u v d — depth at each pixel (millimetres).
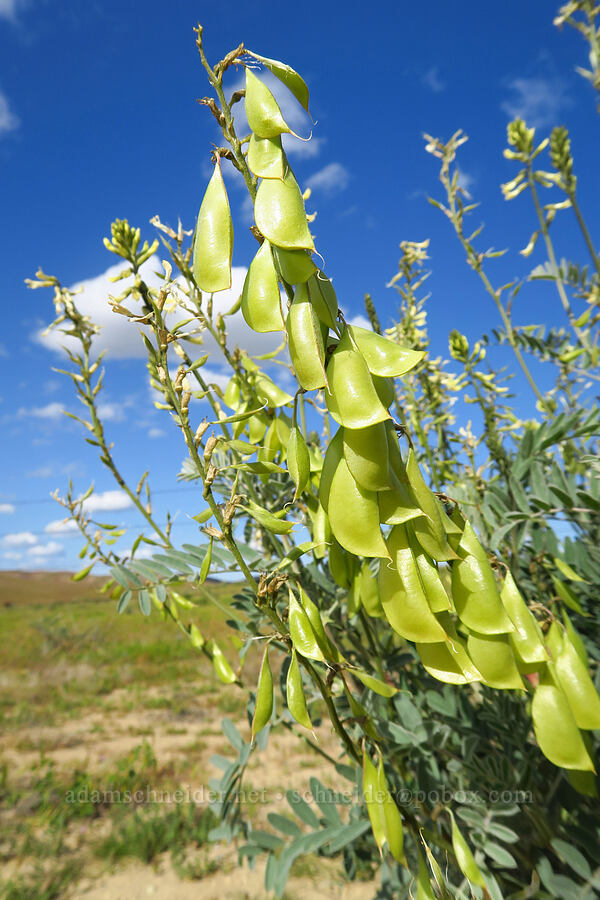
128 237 1576
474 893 1111
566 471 2236
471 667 917
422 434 2367
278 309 822
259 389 1602
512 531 1661
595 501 1556
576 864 1294
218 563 1555
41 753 6906
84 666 11867
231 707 9109
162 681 11062
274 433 1527
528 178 2830
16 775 6398
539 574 1792
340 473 856
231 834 1796
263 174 807
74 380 1838
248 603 1782
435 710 1696
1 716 8742
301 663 996
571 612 1816
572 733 1056
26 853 4875
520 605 1103
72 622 16078
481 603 976
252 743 918
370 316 1955
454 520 1034
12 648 13461
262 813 4789
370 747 1562
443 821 1574
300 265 798
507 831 1312
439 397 2473
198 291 1537
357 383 805
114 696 10062
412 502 892
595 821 1496
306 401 1623
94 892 4312
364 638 1841
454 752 1701
